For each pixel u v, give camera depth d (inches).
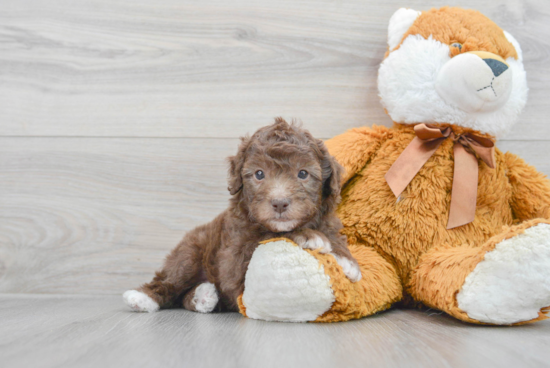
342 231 90.9
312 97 112.8
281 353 53.9
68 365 49.4
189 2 114.5
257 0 113.7
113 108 115.0
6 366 49.4
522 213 91.7
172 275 89.5
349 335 63.3
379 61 112.3
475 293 69.7
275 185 70.4
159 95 114.7
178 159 113.8
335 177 77.5
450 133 91.0
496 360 51.3
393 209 88.2
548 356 53.1
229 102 113.7
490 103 86.1
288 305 70.1
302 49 113.0
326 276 68.4
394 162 90.2
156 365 49.4
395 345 57.8
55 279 113.0
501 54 90.4
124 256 112.7
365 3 112.4
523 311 68.9
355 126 112.3
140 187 113.7
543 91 110.0
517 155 101.6
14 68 116.1
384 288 82.1
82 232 113.4
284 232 73.4
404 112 92.0
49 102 115.4
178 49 114.6
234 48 114.0
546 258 65.7
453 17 91.7
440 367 48.7
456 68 85.4
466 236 87.0
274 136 74.9
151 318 77.1
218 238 88.4
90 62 115.6
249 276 70.9
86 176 114.3
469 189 86.6
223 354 53.4
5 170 114.8
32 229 113.8
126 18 115.2
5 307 90.4
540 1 110.2
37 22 116.0
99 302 98.9
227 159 82.8
